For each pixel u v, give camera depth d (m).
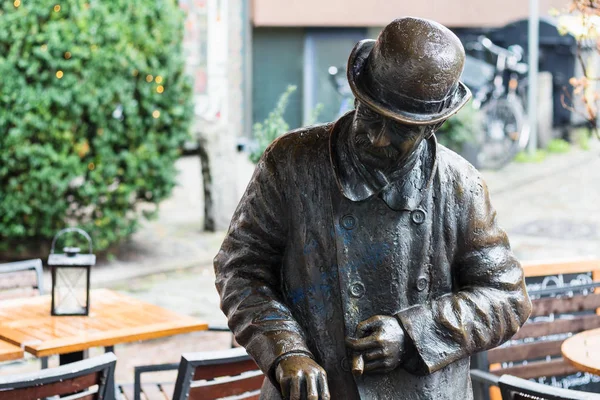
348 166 2.35
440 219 2.41
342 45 17.80
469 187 2.43
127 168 9.11
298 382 2.20
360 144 2.26
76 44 8.57
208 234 10.82
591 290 4.98
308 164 2.41
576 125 17.92
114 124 8.91
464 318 2.32
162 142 9.31
